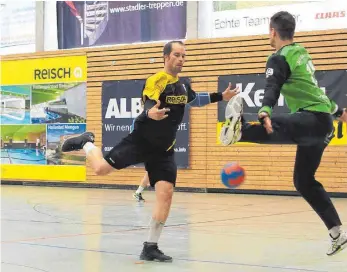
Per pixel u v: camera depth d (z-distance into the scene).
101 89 17.36
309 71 5.11
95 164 5.61
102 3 17.62
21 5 19.00
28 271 5.05
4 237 7.15
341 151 14.06
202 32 16.12
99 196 14.13
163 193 5.62
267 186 14.88
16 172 18.88
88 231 7.74
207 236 7.29
